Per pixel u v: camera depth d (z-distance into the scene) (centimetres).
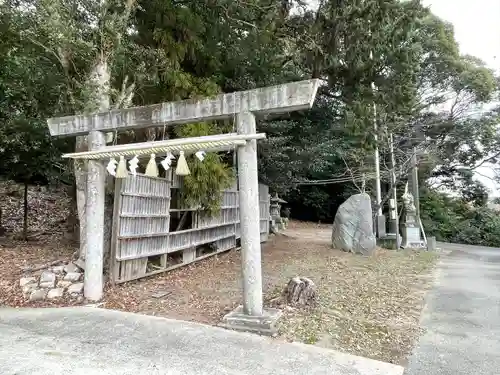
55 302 419
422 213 1470
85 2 483
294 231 1389
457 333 371
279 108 350
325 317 388
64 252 628
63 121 450
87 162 439
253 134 357
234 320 352
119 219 472
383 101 639
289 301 418
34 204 1091
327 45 639
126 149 404
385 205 1326
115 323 350
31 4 484
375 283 571
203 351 295
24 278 461
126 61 544
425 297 511
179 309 405
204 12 634
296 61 707
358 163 1289
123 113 417
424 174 1485
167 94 623
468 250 1118
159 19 596
